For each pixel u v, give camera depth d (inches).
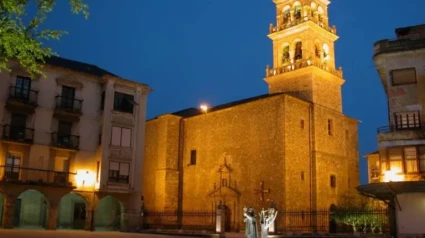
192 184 2094.0
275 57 2169.0
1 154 1476.4
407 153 1264.8
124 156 1718.8
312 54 2030.0
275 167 1769.2
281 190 1722.4
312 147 1879.9
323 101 2010.3
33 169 1492.4
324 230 1733.5
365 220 1544.0
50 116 1606.8
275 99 1840.6
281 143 1771.7
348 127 2113.7
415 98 1305.4
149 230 1638.8
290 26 2105.1
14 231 1279.5
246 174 1876.2
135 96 1802.4
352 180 2049.7
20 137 1520.7
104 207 1766.7
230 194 1897.1
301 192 1776.6
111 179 1670.8
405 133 1275.8
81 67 1824.6
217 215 1391.5
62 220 1646.2
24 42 689.6
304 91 1991.9
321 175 1871.3
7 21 672.4
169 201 2087.8
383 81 1460.4
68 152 1622.8
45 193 1508.4
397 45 1344.7
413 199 1202.6
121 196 1690.5
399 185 1169.4
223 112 2047.2
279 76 2081.7
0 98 1503.4
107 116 1701.5
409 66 1326.3
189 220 2034.9
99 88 1753.2
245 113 1950.1
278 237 1321.4
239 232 1798.7
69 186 1547.7
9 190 1440.7
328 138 1961.1
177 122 2222.0
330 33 2143.2
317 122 1919.3
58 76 1651.1
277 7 2239.2
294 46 2105.1
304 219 1732.3
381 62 1371.8
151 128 2260.1
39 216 1606.8
